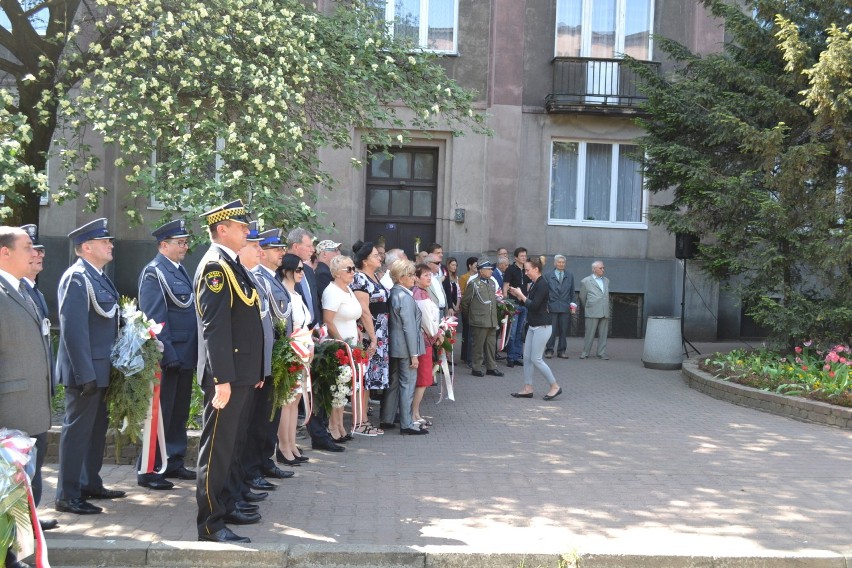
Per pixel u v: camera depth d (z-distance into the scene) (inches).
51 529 219.3
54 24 443.8
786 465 302.8
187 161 377.7
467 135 721.6
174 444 274.4
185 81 388.2
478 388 475.5
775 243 486.3
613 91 740.0
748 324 743.1
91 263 241.0
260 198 380.8
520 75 728.3
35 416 201.6
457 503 250.8
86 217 666.8
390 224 743.1
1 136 373.4
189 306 271.3
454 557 203.9
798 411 389.7
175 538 214.2
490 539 217.5
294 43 411.5
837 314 453.4
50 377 209.9
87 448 237.9
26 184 407.2
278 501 250.7
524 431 358.9
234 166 396.5
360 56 454.6
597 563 203.3
